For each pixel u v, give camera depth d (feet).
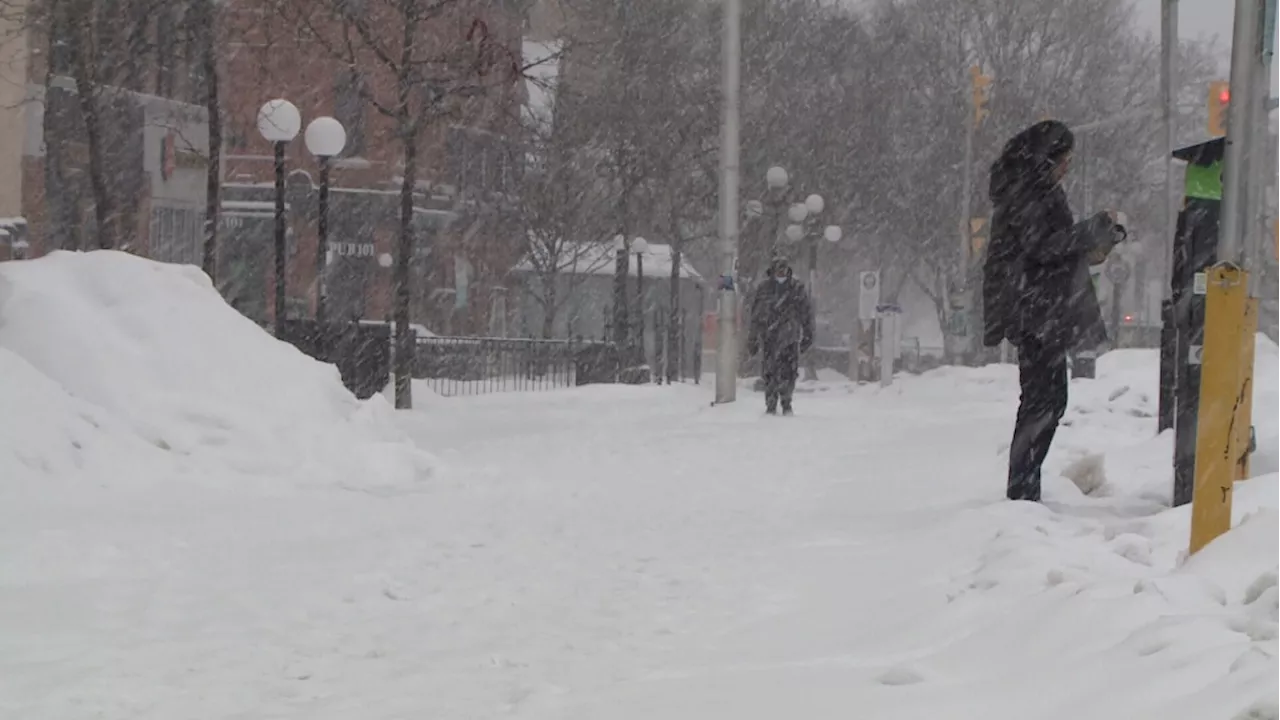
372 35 141.90
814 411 125.59
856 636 32.65
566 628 35.63
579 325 323.57
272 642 34.17
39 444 59.11
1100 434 71.92
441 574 43.16
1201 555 31.83
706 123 252.62
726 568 43.29
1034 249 49.96
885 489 61.77
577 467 76.02
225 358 72.59
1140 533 40.24
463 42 143.33
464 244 290.35
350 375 127.75
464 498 62.90
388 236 278.67
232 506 57.88
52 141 185.47
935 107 342.64
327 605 38.65
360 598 39.58
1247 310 38.70
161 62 184.65
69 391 66.13
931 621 32.24
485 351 179.22
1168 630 24.14
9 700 28.55
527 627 35.76
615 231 276.21
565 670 31.01
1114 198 343.87
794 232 238.07
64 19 134.51
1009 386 156.46
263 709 27.96
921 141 342.44
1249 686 19.83
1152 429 73.10
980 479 62.44
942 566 39.70
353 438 72.02
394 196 274.36
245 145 268.00
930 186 340.80
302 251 272.51
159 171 214.69
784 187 217.36
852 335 231.91
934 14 345.31
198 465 64.64
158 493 59.72
